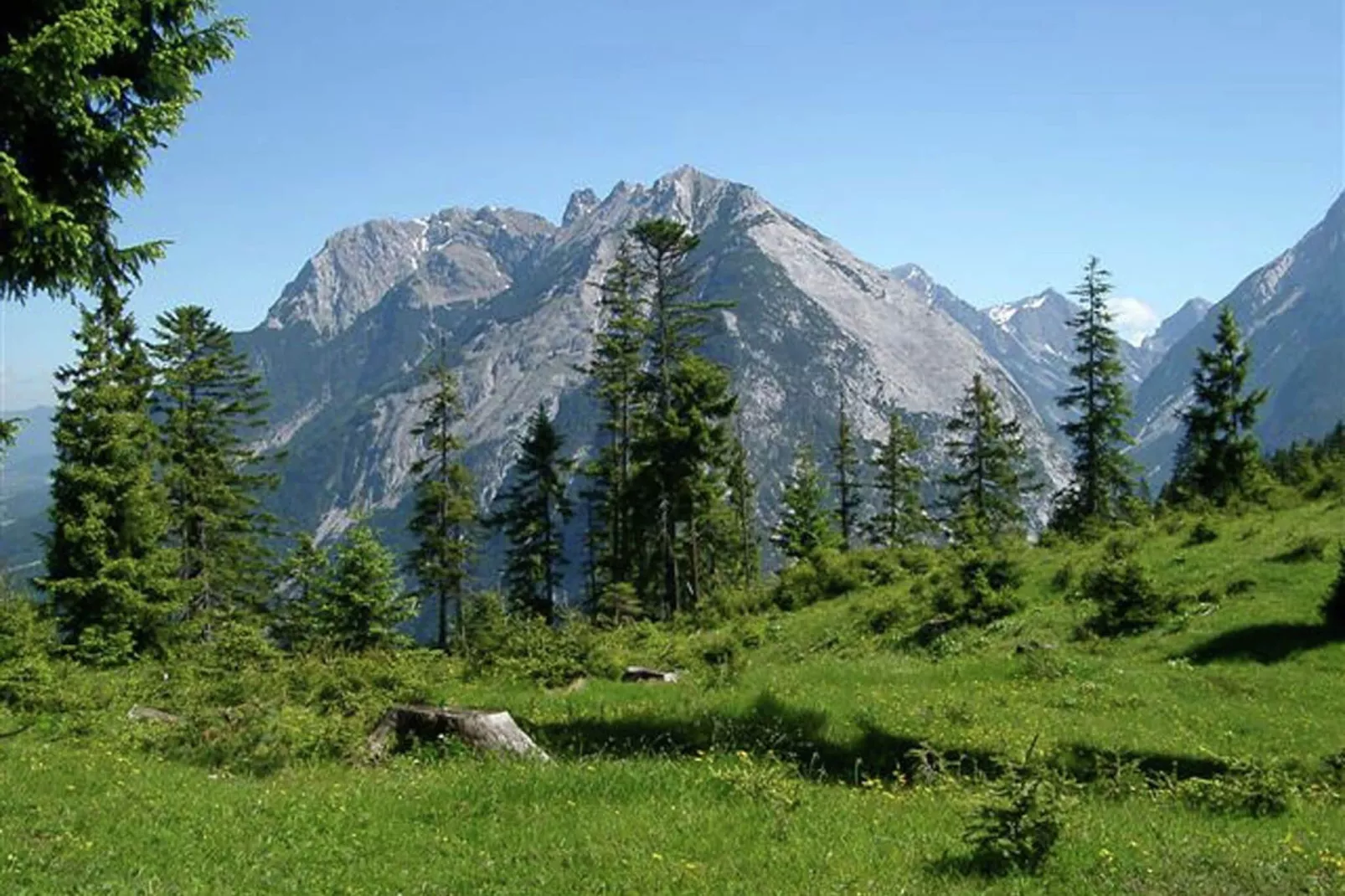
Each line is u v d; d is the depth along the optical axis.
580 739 18.14
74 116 12.21
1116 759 15.63
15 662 23.91
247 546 51.47
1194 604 29.67
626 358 61.03
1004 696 22.77
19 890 8.46
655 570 60.91
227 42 13.84
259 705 17.83
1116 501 61.09
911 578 42.16
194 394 50.16
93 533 36.91
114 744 16.70
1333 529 33.09
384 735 16.75
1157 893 8.55
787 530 71.69
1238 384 56.09
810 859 9.69
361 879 9.12
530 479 64.12
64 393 37.94
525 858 9.76
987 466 67.94
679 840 10.32
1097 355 61.22
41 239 12.29
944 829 11.01
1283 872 9.19
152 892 8.52
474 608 59.03
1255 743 18.81
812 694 22.62
